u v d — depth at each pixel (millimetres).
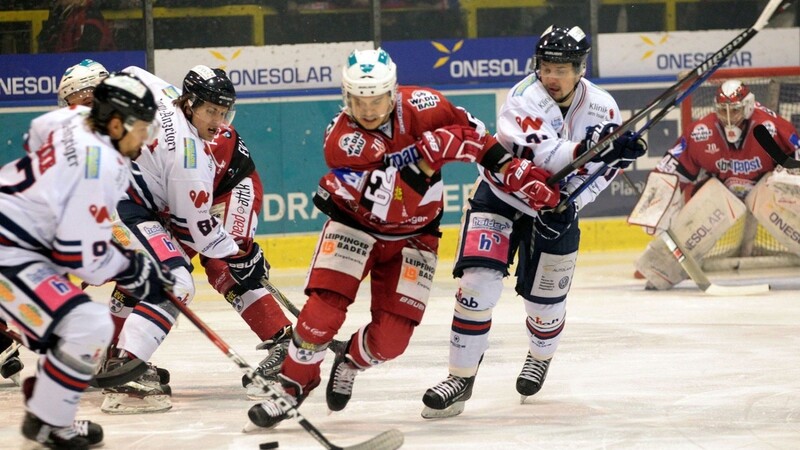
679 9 24281
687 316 15406
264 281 11008
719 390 10586
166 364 12539
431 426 9297
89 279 8008
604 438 8750
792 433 8852
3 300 7754
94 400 10648
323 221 22859
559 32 9227
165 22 22562
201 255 11117
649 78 24016
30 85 22234
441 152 8312
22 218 7633
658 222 17766
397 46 23438
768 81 21406
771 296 17375
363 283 20297
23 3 22078
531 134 9180
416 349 13086
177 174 9734
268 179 22562
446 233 23250
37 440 8133
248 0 22734
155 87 10117
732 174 18656
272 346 11055
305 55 23078
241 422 9531
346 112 8508
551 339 10180
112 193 7648
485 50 23797
